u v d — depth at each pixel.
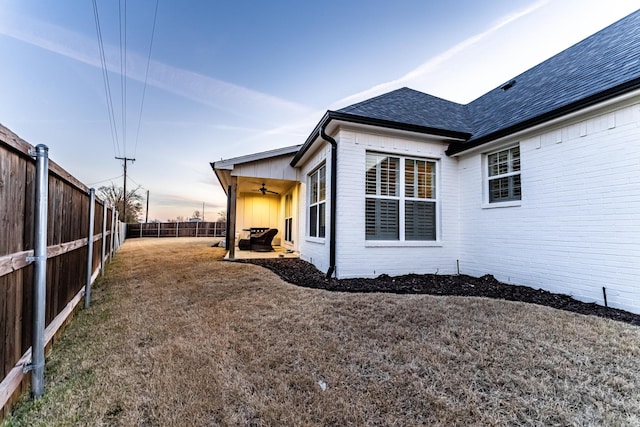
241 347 2.61
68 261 3.28
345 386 2.02
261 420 1.68
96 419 1.68
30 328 2.06
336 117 5.26
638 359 2.33
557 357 2.37
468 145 5.91
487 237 5.78
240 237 13.02
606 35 5.68
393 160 6.16
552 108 4.46
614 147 3.91
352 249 5.66
